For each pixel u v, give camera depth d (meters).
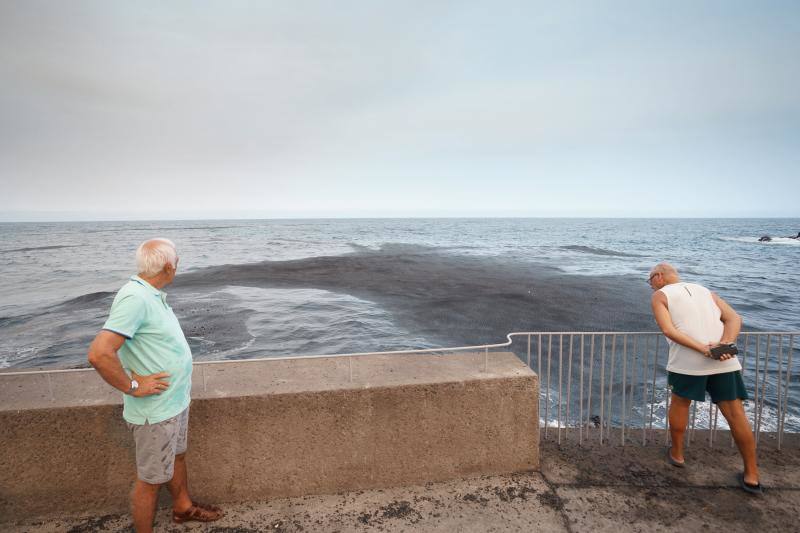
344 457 3.01
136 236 118.44
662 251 58.75
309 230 161.38
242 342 14.32
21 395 2.82
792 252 56.38
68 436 2.71
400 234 123.75
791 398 8.74
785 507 2.99
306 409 2.92
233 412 2.85
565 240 88.62
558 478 3.27
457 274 33.38
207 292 24.94
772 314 19.53
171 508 2.90
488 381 3.15
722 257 49.41
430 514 2.86
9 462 2.67
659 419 7.48
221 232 146.25
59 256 55.53
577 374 9.88
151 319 2.26
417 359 3.49
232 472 2.90
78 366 4.21
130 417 2.32
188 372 2.47
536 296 23.23
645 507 2.97
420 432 3.09
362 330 15.75
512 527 2.76
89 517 2.77
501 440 3.23
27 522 2.72
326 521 2.79
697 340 3.17
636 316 18.44
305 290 25.58
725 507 2.98
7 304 22.56
